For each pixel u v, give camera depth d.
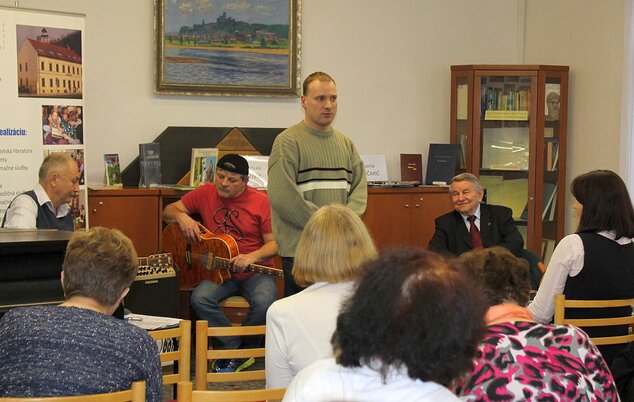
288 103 6.71
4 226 4.52
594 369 2.10
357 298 1.57
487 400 2.03
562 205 6.89
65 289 2.41
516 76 6.83
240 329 2.93
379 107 7.05
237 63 6.52
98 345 2.21
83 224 5.28
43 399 2.00
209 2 6.42
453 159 6.86
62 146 5.14
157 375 2.33
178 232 5.59
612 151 6.52
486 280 2.31
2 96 4.90
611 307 3.54
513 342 2.10
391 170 7.11
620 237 3.52
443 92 7.20
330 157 4.36
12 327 2.22
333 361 1.65
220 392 2.18
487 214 5.30
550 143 6.88
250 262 5.30
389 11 7.03
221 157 6.05
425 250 1.65
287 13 6.62
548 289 3.57
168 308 5.23
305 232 2.58
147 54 6.33
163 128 6.40
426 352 1.51
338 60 6.91
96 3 6.17
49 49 5.06
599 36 6.62
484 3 7.27
